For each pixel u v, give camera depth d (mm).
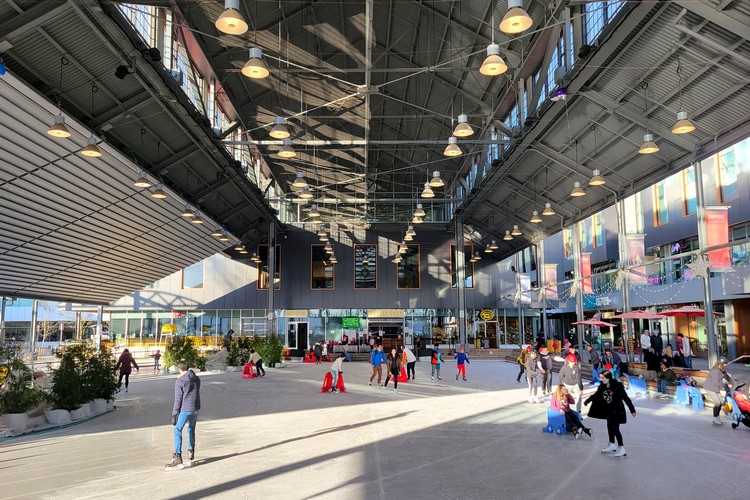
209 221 30359
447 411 14734
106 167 19562
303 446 10289
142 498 7113
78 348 15188
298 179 22641
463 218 40562
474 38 19156
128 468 8734
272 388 21094
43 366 29391
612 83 16344
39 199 19016
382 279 46594
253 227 42375
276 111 27203
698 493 7285
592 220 45906
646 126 17094
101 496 7227
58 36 12961
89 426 13070
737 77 13461
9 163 16250
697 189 17094
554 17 14516
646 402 16812
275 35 19953
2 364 12953
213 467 8719
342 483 7770
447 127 28047
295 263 46438
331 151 34094
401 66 22969
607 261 43969
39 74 13859
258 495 7211
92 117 16484
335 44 21469
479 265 47375
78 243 24297
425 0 18297
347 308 46250
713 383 12727
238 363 31594
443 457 9375
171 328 44031
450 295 46562
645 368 20953
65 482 7934
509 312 47594
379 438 11023
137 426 12930
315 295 46219
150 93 16391
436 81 23734
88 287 30219
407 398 17641
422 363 37156
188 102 18031
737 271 28328
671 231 35969
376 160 36281
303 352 41562
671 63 14391
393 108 27625
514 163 25453
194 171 25375
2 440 11422
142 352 45281
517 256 47781
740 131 15133
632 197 41000
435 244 46906
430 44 20844
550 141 22031
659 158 19000
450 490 7426
